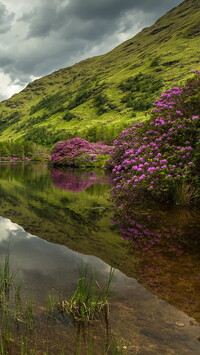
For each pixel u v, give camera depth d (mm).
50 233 5539
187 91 10000
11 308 2682
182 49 162500
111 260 4074
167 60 152000
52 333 2312
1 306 2715
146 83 137875
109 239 5145
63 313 2619
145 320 2520
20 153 92688
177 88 10430
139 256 4238
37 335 2281
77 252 4406
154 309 2709
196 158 8109
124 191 9391
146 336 2293
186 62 140000
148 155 9508
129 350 2113
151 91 127688
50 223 6344
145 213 7367
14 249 4527
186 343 2209
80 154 35719
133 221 6508
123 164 11055
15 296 2910
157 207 8141
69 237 5258
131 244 4824
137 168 9039
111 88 159500
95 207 8289
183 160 8547
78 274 3527
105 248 4629
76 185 14242
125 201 9086
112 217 6961
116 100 142500
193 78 10172
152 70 150750
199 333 2342
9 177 18891
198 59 137875
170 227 5953
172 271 3664
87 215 7188
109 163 26859
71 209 7957
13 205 8414
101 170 27906
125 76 166375
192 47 157250
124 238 5184
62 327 2402
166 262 3996
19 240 5051
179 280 3387
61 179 17688
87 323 2469
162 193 9047
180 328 2410
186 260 4070
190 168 8289
